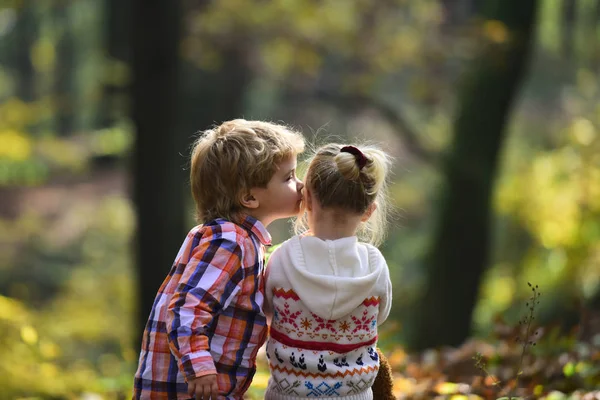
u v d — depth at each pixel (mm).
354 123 26906
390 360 5945
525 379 5039
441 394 5156
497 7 11961
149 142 12578
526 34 11906
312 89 20875
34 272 23547
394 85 25672
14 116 17469
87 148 18312
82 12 27609
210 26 15938
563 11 14852
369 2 17172
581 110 22438
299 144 3176
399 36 16750
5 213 25641
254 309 2984
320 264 3025
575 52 16375
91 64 27109
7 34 28250
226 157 3043
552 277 14938
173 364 2969
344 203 3047
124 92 15656
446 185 12688
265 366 5602
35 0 21891
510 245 18984
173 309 2844
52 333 15156
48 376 7848
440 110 21062
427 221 25562
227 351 2938
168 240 12766
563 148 17469
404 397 5055
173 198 12766
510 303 14289
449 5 17109
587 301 8711
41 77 28938
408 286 18953
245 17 16000
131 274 20922
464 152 12453
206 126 20562
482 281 12781
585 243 14672
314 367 2990
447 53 15945
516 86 12328
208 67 17406
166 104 12531
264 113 29172
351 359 3051
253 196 3086
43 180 17922
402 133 18875
